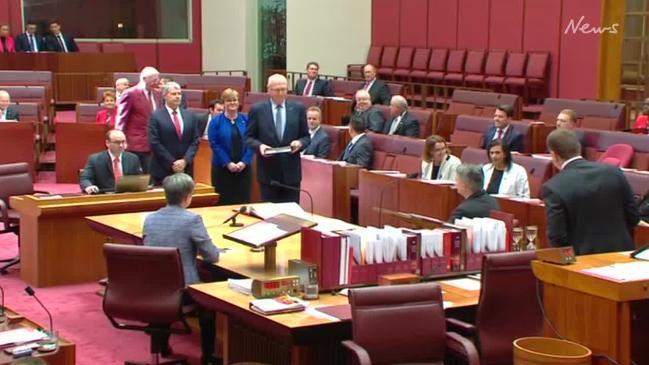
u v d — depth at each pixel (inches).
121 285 236.7
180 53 868.6
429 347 195.0
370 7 823.7
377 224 369.7
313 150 430.3
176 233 249.1
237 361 235.5
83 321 295.6
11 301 316.2
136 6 852.0
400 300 195.3
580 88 655.8
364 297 193.3
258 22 862.5
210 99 605.9
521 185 339.3
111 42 834.2
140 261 233.6
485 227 244.4
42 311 305.1
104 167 362.0
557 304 184.1
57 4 818.2
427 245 236.2
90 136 513.7
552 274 183.9
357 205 397.1
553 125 478.9
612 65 637.9
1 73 636.1
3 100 523.5
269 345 225.0
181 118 377.4
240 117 375.9
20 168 365.4
